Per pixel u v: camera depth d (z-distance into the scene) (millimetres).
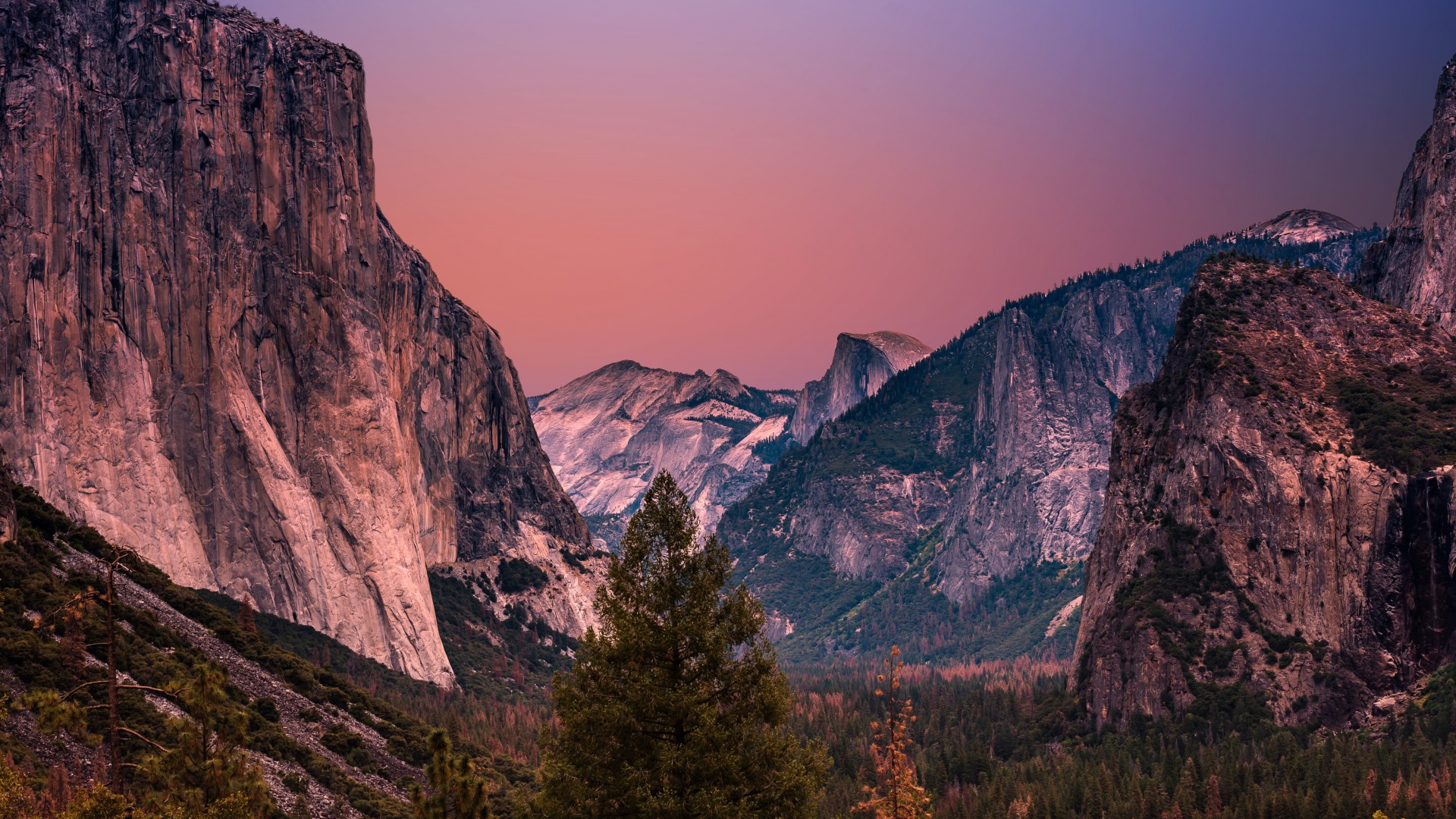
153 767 83688
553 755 75812
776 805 74312
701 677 76812
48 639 134750
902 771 104688
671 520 80125
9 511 168625
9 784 82875
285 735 157375
